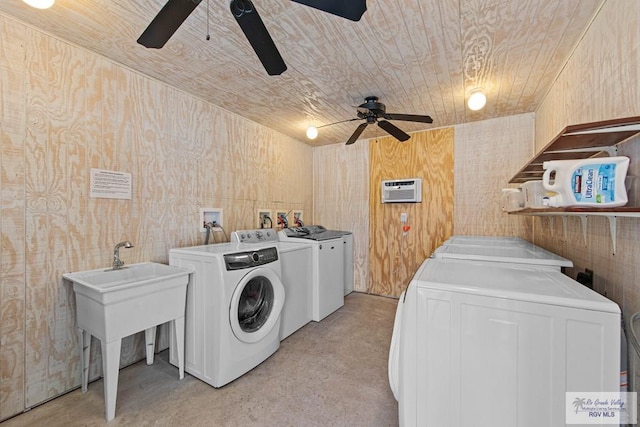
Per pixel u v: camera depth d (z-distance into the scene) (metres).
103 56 2.03
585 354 0.91
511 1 1.45
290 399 1.83
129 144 2.20
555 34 1.69
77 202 1.92
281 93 2.62
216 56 2.01
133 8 1.54
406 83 2.39
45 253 1.78
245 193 3.30
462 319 1.06
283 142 3.94
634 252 1.13
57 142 1.83
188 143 2.65
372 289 4.16
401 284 3.94
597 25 1.49
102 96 2.04
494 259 1.70
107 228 2.08
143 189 2.30
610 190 1.00
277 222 3.81
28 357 1.71
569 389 0.92
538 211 1.54
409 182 3.75
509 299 1.00
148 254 2.33
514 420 0.98
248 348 2.13
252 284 2.35
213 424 1.61
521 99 2.71
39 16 1.61
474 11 1.52
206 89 2.55
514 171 3.20
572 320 0.92
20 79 1.67
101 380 2.03
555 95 2.27
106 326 1.63
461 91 2.55
